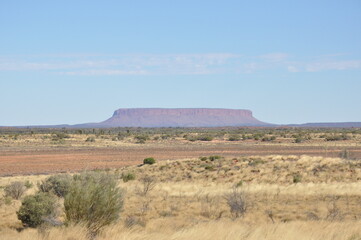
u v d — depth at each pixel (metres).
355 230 16.44
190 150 127.81
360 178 50.22
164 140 187.62
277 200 33.41
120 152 121.38
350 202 32.22
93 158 102.00
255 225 19.23
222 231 14.87
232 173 56.78
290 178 51.69
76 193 17.28
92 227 16.59
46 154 114.38
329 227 17.33
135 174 61.91
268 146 143.88
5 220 24.53
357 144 146.25
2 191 41.28
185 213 27.00
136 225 18.95
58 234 14.74
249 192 39.00
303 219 24.58
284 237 14.59
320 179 50.50
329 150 118.56
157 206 29.91
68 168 81.31
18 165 87.19
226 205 30.00
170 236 14.31
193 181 53.91
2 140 170.88
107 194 17.53
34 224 22.30
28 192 40.16
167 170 64.06
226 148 135.25
